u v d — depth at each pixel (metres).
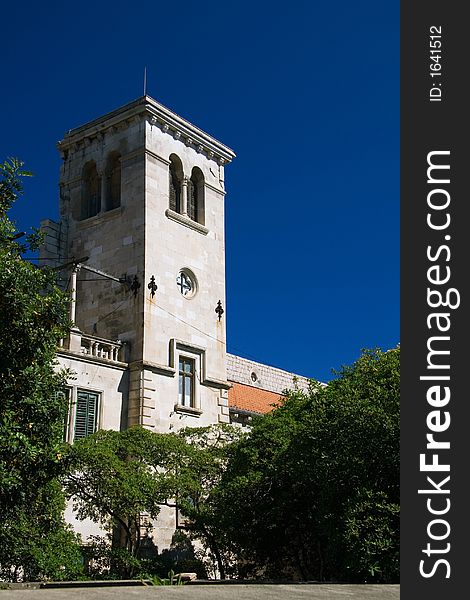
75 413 30.27
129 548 27.67
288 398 33.34
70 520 28.88
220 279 39.81
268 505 25.98
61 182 40.31
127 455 29.30
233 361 48.69
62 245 38.53
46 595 6.11
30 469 16.36
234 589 7.21
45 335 15.88
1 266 14.84
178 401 34.91
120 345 33.69
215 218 40.72
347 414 20.50
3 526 18.44
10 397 15.43
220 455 30.23
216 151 41.53
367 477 19.95
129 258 35.69
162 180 37.50
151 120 37.66
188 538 29.47
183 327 36.31
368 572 18.56
